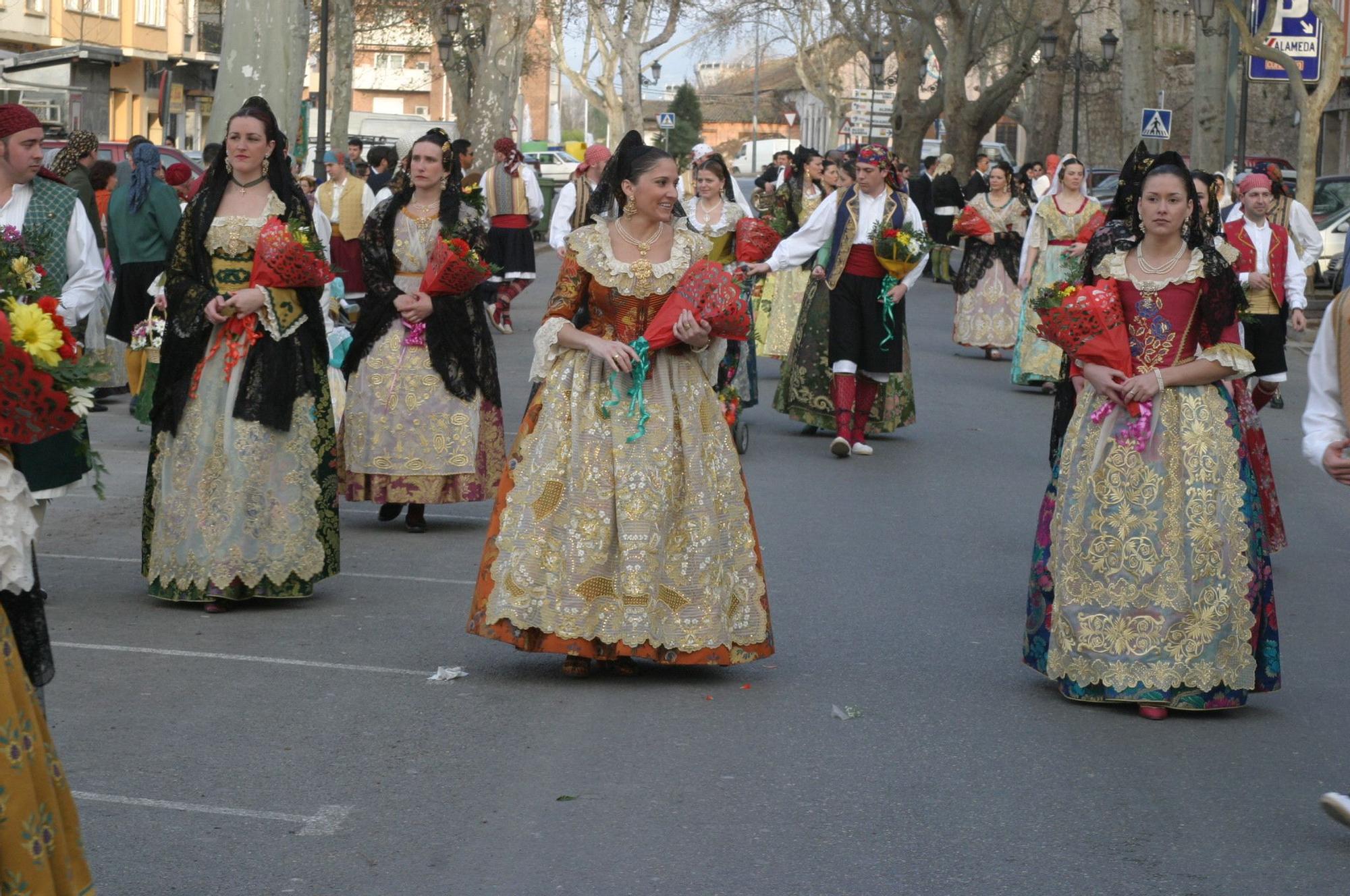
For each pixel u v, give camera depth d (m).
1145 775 5.33
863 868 4.53
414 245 8.84
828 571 8.34
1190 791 5.19
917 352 19.02
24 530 3.60
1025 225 18.25
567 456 6.06
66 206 6.88
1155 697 5.87
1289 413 14.92
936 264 29.86
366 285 8.93
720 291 5.95
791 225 15.41
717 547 6.11
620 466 6.00
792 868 4.52
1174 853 4.67
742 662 6.20
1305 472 11.93
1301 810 5.04
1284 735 5.78
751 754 5.46
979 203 18.20
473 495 9.03
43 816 3.47
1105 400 6.00
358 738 5.55
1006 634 7.16
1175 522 5.87
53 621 7.00
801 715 5.91
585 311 6.24
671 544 6.08
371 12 48.47
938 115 46.41
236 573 7.09
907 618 7.40
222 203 7.11
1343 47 22.12
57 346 3.61
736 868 4.51
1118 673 5.90
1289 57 23.52
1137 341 5.95
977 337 18.33
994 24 50.06
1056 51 42.69
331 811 4.88
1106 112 56.16
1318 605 7.90
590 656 6.06
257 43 15.82
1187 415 5.90
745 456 11.92
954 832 4.80
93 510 9.58
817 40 66.19
